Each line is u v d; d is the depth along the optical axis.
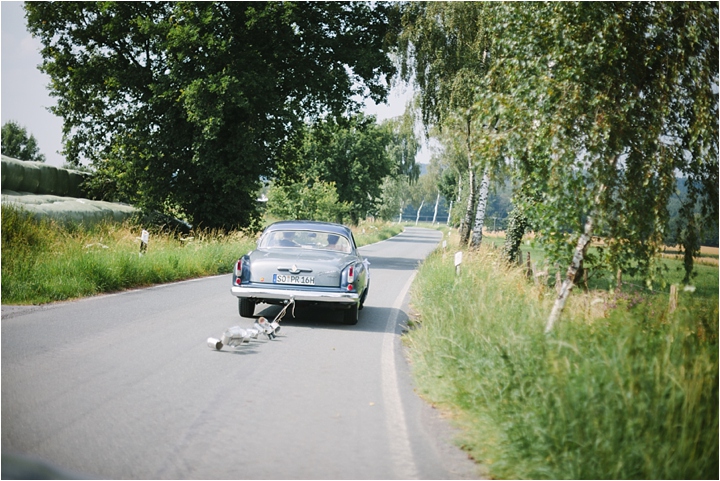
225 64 26.84
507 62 8.05
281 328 10.34
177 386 6.44
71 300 11.80
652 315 7.39
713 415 4.58
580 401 4.69
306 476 4.31
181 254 18.59
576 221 7.65
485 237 62.09
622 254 7.90
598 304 8.27
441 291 12.03
